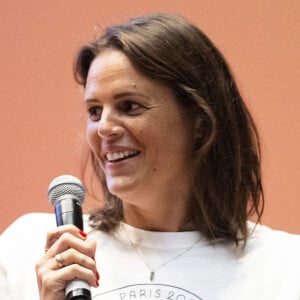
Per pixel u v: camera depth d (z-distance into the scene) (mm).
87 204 6875
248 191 5918
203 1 8266
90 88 5355
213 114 5551
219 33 8211
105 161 5406
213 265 5484
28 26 8336
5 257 5664
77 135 7988
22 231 5809
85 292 4445
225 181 5707
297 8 8164
